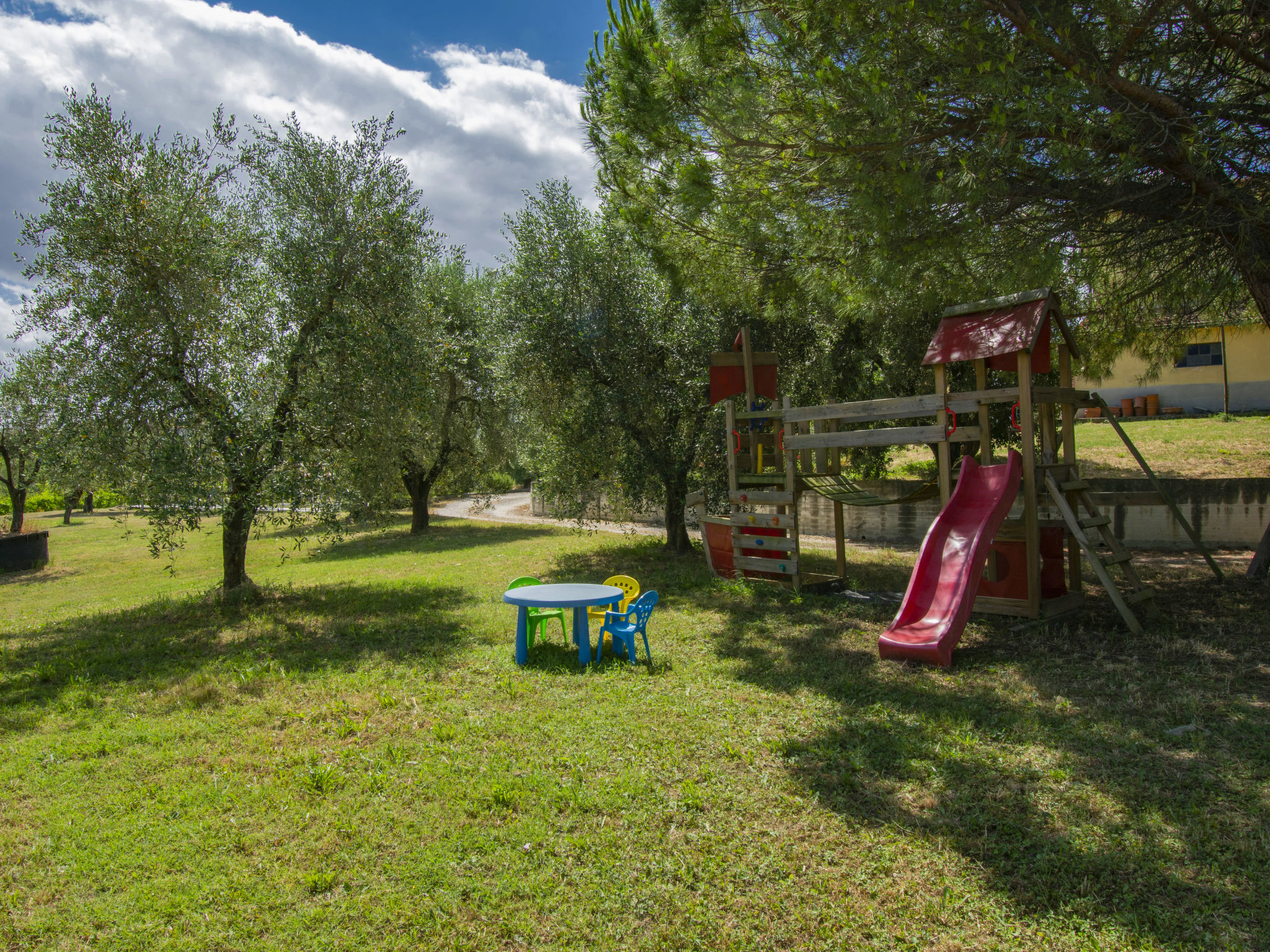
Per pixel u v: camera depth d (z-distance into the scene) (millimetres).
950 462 8555
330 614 10023
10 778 4664
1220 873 3195
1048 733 4770
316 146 11016
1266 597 8047
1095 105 5762
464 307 20750
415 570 14766
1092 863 3293
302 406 10414
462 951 2891
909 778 4215
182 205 9875
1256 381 18984
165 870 3516
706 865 3395
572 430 14094
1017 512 11789
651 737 4906
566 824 3766
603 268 13438
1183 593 8711
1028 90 5730
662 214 8641
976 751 4555
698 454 14023
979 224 6633
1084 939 2836
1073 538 8805
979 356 7922
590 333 13461
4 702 6488
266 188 11008
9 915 3205
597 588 7562
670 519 14742
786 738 4836
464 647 7758
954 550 7234
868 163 6633
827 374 13469
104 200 9492
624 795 4035
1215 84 6508
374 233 10922
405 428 11711
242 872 3467
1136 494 9406
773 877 3293
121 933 3047
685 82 7062
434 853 3551
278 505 9984
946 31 6043
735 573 11445
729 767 4426
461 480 24250
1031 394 7668
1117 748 4496
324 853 3617
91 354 9500
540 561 14891
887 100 5996
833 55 6402
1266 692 5359
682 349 13672
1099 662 6312
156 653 8266
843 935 2908
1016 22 5953
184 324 9836
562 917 3076
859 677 6160
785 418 10531
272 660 7449
